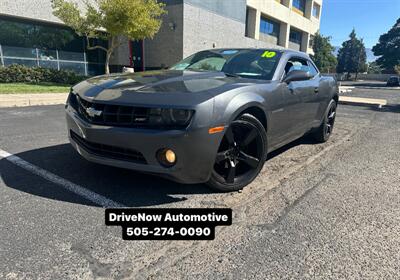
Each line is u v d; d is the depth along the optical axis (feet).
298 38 139.95
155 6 48.44
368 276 5.96
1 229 7.06
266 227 7.70
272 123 10.55
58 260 6.11
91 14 44.60
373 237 7.36
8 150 12.99
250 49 13.05
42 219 7.57
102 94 8.73
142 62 69.62
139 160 8.13
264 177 11.26
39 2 48.85
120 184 9.80
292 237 7.27
